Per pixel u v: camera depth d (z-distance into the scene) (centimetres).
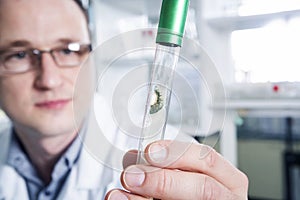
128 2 65
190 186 27
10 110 45
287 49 86
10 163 52
